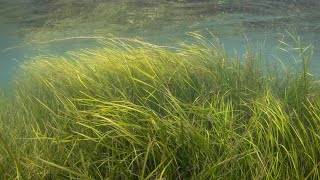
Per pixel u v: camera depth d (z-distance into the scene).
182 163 2.63
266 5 12.31
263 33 15.55
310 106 3.22
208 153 2.57
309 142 2.76
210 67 4.47
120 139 2.92
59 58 6.74
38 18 13.73
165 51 4.55
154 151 2.68
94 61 5.07
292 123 2.96
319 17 12.93
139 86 3.91
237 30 15.41
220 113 3.01
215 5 12.41
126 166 2.67
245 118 3.40
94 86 4.05
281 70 5.16
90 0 12.00
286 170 2.54
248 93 3.98
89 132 3.09
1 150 2.98
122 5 12.36
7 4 12.10
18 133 3.71
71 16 13.40
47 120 3.65
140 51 4.56
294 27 14.22
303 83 4.08
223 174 2.40
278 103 3.18
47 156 2.74
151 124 2.80
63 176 2.44
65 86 4.68
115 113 2.99
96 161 2.61
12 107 5.97
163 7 12.55
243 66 5.04
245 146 2.68
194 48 4.97
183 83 4.00
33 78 6.68
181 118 2.62
